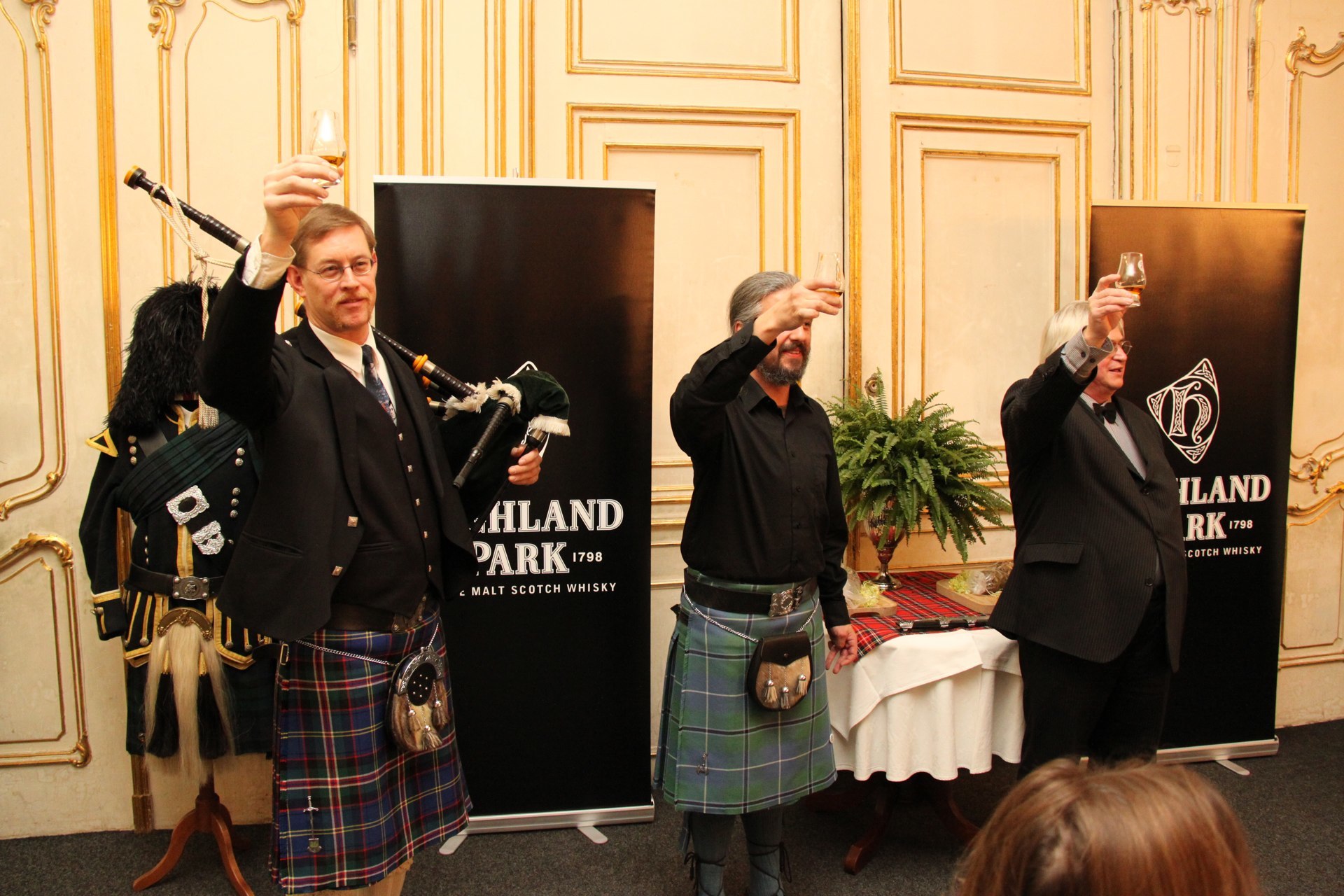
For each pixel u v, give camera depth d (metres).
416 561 1.46
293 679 1.40
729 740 1.81
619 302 2.32
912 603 2.32
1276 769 2.71
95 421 2.39
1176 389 2.62
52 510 2.38
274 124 2.44
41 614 2.38
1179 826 0.53
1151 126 2.90
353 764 1.41
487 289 2.27
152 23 2.36
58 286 2.35
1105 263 2.59
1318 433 3.04
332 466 1.36
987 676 2.10
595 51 2.65
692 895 2.08
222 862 2.28
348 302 1.38
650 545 2.37
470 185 2.25
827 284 1.55
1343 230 3.03
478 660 2.32
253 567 1.32
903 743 2.07
